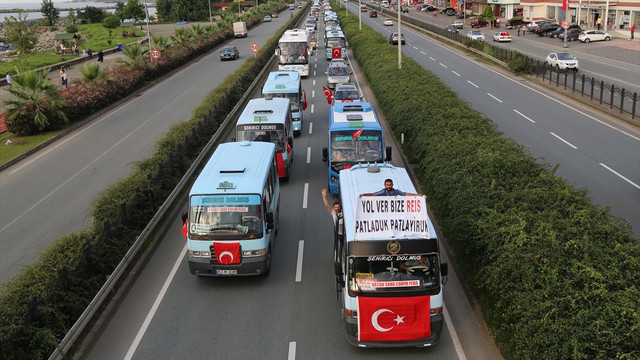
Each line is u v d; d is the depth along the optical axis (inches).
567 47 2260.1
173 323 470.9
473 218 492.1
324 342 436.1
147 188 683.4
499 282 410.0
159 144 873.5
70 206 786.2
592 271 353.7
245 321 470.0
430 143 737.0
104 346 442.0
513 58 1765.5
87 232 573.0
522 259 396.8
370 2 6761.8
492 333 421.7
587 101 1251.2
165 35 3548.2
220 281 544.7
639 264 370.6
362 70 1786.4
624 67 1691.7
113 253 552.4
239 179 546.6
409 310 403.2
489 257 437.7
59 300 454.9
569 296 341.1
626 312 316.2
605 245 410.0
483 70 1792.6
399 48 1371.8
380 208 405.7
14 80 1208.8
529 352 345.1
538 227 428.5
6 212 780.0
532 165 590.6
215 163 601.0
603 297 333.7
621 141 959.0
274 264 574.2
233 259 517.3
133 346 440.5
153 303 505.7
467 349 421.1
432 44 2571.4
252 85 1530.5
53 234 694.5
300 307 489.4
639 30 2463.1
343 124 737.0
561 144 948.6
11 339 388.2
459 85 1526.8
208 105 1157.1
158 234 649.0
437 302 405.4
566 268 375.9
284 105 898.1
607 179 774.5
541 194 496.7
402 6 5861.2
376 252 403.9
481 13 4306.1
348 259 405.7
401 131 948.6
